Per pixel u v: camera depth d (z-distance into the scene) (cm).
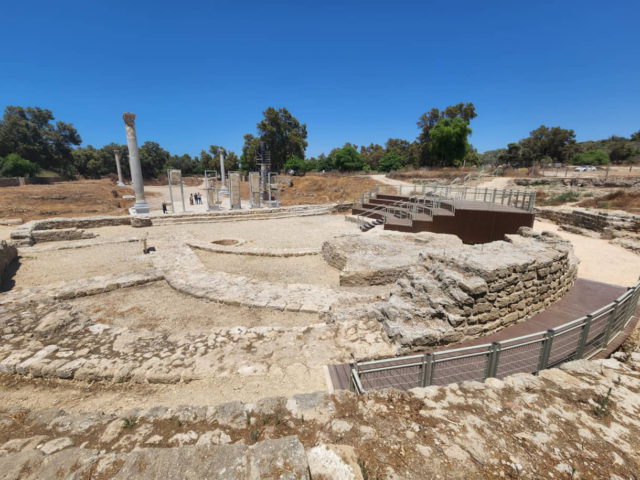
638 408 276
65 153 6088
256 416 277
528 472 211
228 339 496
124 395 399
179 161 8100
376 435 244
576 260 777
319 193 3444
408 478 206
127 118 1931
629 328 537
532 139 5503
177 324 632
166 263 984
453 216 1428
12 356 437
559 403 282
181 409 292
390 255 948
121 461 214
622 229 1364
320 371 426
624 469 214
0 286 812
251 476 195
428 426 254
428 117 5050
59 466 214
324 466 206
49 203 2775
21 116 5647
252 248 1209
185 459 211
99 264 1006
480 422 258
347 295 732
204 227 1791
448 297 512
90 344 477
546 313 616
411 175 3881
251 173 2341
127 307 705
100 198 3130
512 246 700
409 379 409
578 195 2309
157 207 2814
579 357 423
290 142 5462
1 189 3008
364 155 7906
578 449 231
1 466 216
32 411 311
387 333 499
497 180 3238
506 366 426
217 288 779
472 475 208
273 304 686
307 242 1420
